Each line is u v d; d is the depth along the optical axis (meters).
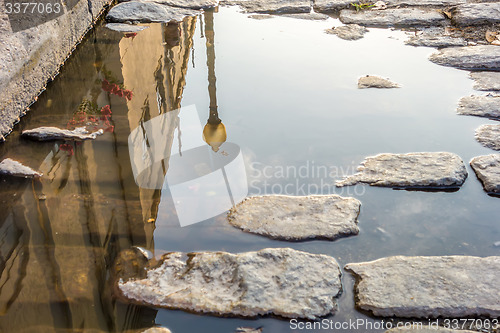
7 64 3.34
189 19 5.62
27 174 2.90
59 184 2.81
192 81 4.12
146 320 1.97
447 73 4.31
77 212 2.57
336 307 2.03
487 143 3.22
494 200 2.71
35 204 2.66
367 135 3.29
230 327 1.95
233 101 3.73
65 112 3.62
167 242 2.38
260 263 2.23
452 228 2.50
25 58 3.61
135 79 4.15
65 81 4.12
